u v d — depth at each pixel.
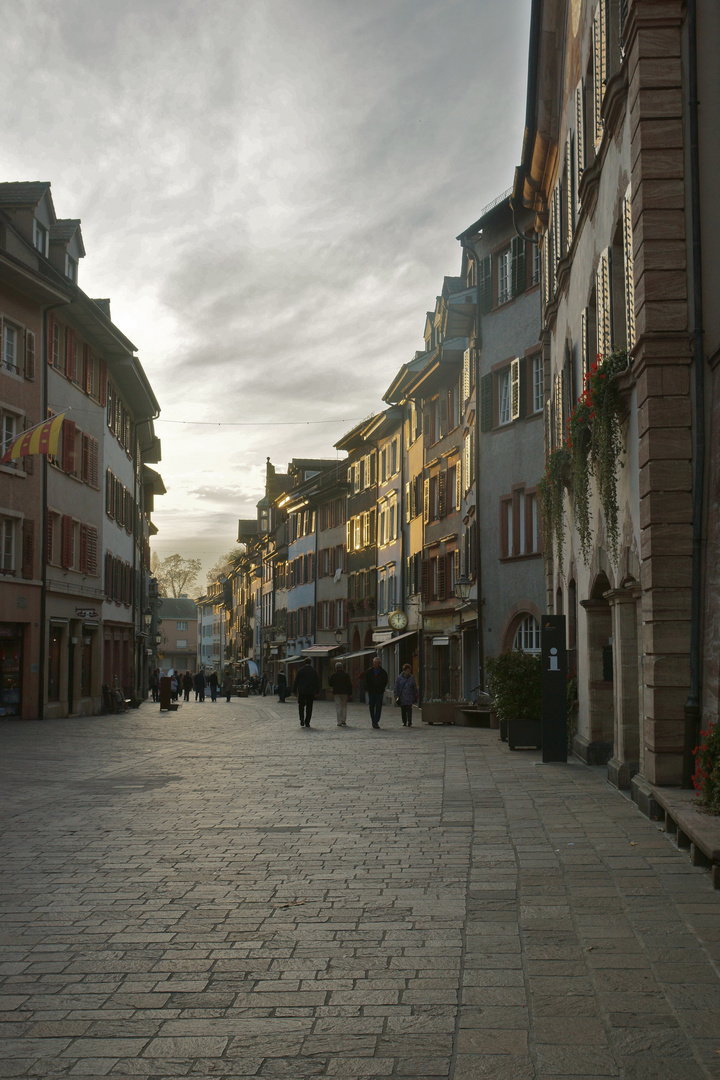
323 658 62.44
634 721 12.81
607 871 7.76
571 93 17.09
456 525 37.03
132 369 42.12
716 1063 4.09
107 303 44.66
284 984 5.26
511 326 30.20
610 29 12.78
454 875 7.86
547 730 16.22
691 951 5.59
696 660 10.17
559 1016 4.68
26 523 31.89
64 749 20.34
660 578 10.34
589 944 5.78
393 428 49.12
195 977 5.39
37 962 5.68
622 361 11.88
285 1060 4.26
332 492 61.06
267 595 85.62
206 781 14.28
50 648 34.16
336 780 14.27
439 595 39.22
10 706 31.69
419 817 10.76
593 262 14.66
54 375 34.28
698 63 10.80
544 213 21.92
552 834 9.52
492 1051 4.30
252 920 6.57
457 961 5.62
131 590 49.09
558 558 19.42
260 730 26.67
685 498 10.39
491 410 31.02
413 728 27.14
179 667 154.88
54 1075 4.14
